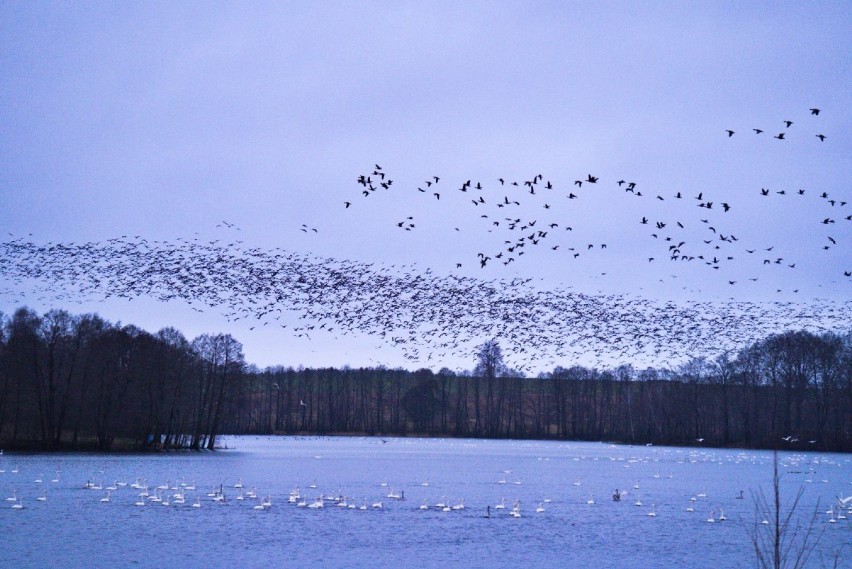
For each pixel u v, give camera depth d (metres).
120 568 53.66
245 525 69.00
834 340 171.25
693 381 196.88
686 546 63.41
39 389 142.38
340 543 62.41
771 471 134.38
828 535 69.12
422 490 99.50
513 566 56.25
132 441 165.62
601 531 69.19
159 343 150.62
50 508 76.62
